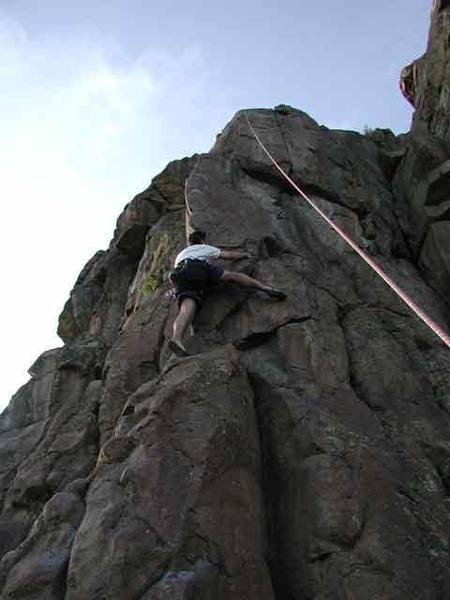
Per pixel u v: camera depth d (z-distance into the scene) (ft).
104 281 33.99
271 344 19.25
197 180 24.86
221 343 19.21
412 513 14.74
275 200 25.63
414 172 28.63
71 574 12.84
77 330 33.83
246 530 13.71
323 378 18.03
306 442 15.74
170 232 28.50
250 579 13.01
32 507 19.70
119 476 14.42
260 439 16.43
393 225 27.37
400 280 24.44
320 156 28.68
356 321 20.83
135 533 13.06
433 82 32.60
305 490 14.79
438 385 19.49
